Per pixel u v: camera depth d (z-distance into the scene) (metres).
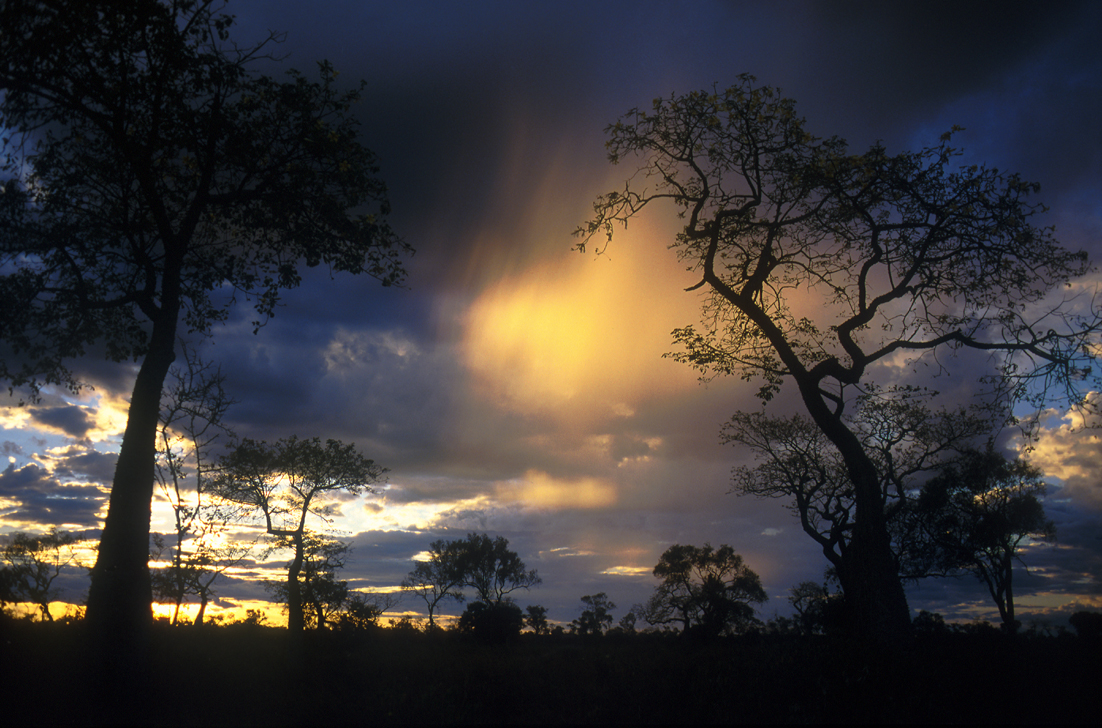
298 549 32.22
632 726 9.06
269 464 30.00
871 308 16.19
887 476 28.58
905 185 15.48
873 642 12.02
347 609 29.20
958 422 27.98
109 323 15.78
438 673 10.77
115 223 13.84
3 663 9.60
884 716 8.70
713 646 12.05
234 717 9.38
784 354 16.45
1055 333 14.92
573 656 11.91
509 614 51.44
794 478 29.72
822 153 15.99
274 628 23.09
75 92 12.50
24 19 11.24
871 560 14.01
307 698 9.99
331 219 14.89
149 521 11.43
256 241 15.64
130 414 11.74
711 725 8.86
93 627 10.32
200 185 13.66
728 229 17.66
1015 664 10.54
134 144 12.99
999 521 31.48
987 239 15.70
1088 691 9.49
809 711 8.98
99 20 12.29
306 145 14.52
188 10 13.16
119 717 8.93
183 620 15.90
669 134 17.22
